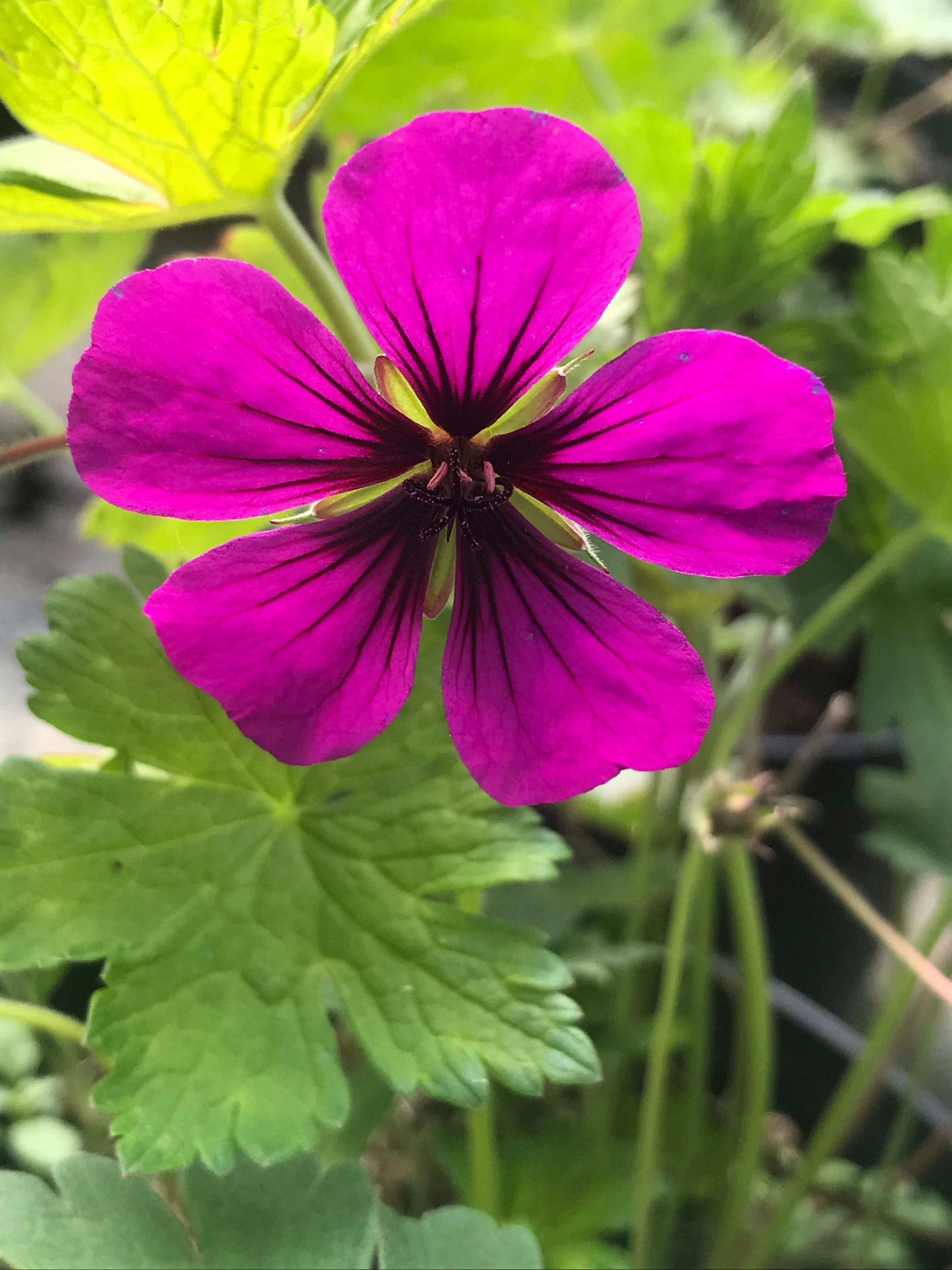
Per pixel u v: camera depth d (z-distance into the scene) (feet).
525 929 0.21
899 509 0.32
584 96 0.39
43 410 0.36
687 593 0.30
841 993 0.45
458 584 0.18
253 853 0.22
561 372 0.16
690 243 0.25
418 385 0.16
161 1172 0.20
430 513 0.18
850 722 0.52
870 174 0.52
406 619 0.18
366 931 0.21
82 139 0.19
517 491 0.18
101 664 0.21
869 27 0.52
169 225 0.22
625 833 0.45
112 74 0.17
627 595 0.17
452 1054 0.20
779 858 0.45
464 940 0.21
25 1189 0.18
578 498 0.17
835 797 0.48
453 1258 0.19
